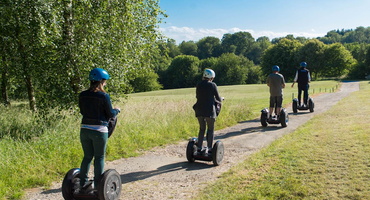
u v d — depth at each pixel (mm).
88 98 4109
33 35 9750
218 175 5617
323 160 5516
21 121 9492
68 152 6770
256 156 6305
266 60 86500
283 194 4242
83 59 10078
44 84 10156
